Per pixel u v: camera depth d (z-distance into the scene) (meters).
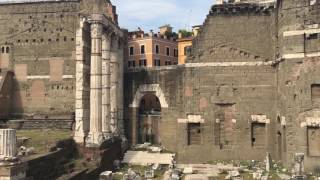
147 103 75.88
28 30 54.06
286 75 40.88
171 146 51.69
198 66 48.16
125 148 51.19
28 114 53.09
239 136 46.41
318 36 38.97
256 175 37.62
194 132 48.31
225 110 47.22
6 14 54.69
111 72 53.56
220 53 47.56
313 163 38.34
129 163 46.75
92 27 45.16
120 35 55.53
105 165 42.41
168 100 52.53
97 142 42.81
